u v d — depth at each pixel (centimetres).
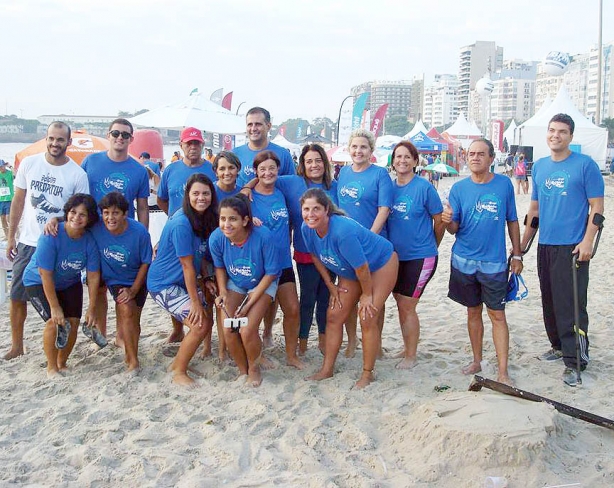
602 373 529
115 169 563
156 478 357
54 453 384
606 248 1186
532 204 554
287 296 531
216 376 520
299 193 541
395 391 484
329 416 439
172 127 1065
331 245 466
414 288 534
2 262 702
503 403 399
